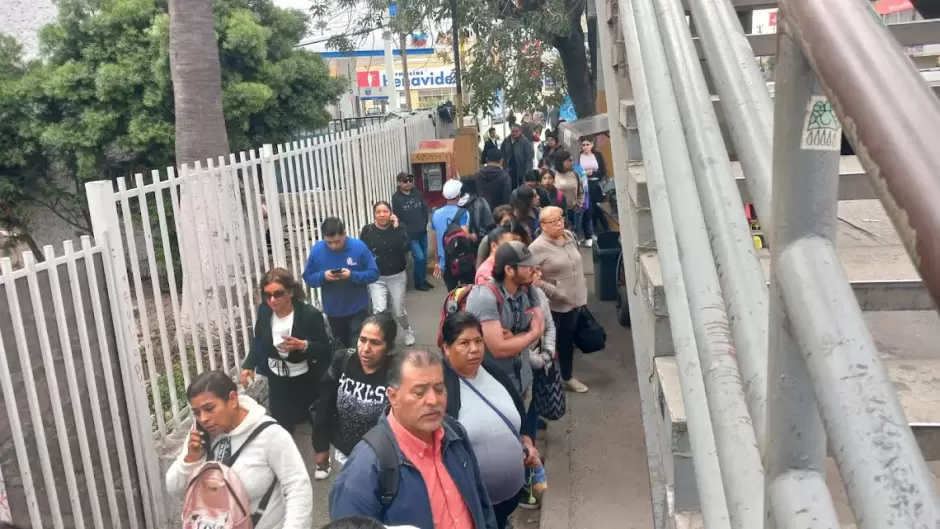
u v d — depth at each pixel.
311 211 7.83
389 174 11.08
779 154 0.82
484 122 27.81
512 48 15.08
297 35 12.92
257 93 10.79
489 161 10.91
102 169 10.79
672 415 2.15
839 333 0.72
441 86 33.84
